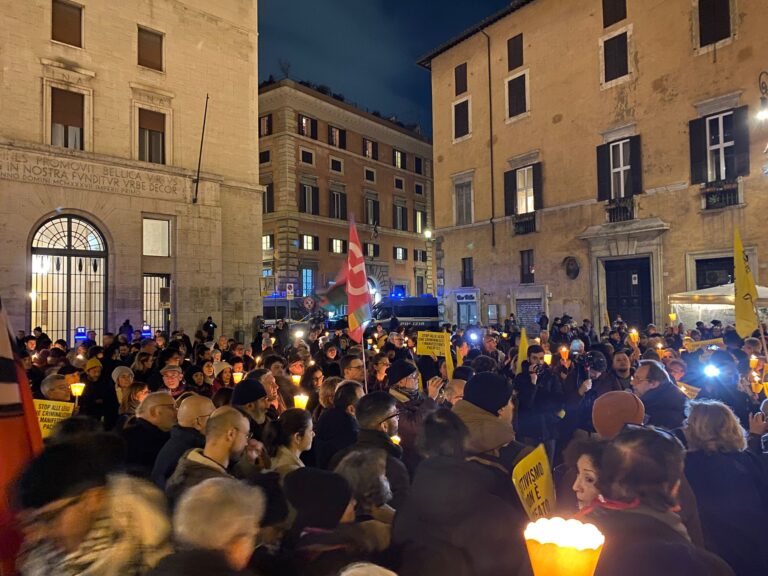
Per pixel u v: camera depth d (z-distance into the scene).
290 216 41.88
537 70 26.03
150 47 22.00
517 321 26.67
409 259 52.66
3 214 18.00
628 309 22.75
